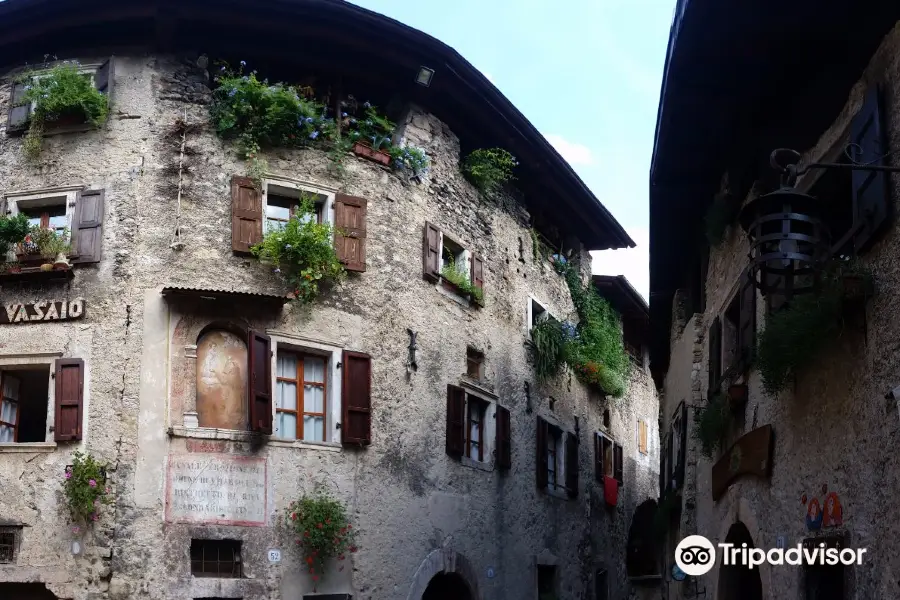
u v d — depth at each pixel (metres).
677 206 16.14
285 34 17.41
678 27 10.55
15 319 16.06
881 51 8.46
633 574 31.73
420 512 18.00
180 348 15.84
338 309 17.25
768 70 11.12
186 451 15.46
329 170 17.75
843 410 8.81
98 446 15.37
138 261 16.11
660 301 20.61
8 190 16.80
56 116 16.77
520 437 21.83
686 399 16.83
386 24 17.50
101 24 17.09
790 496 10.20
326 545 16.05
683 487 16.77
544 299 24.00
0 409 15.93
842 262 8.70
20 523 15.23
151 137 16.72
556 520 23.11
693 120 12.95
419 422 18.31
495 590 19.95
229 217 16.70
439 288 19.44
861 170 8.53
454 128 20.77
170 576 14.95
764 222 8.30
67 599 14.81
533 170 22.62
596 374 25.80
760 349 9.81
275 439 16.06
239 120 17.16
